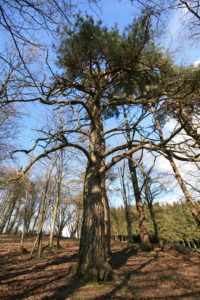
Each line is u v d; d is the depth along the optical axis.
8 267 7.95
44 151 6.81
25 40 3.36
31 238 22.77
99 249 6.27
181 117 7.93
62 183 16.22
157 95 7.63
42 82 6.00
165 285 5.79
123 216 32.03
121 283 5.82
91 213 6.78
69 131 7.52
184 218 27.27
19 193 19.45
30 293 5.14
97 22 6.18
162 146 7.86
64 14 3.18
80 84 8.13
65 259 9.78
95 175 7.50
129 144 8.20
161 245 13.95
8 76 5.78
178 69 7.29
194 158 7.71
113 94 8.86
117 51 6.44
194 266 8.28
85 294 5.00
